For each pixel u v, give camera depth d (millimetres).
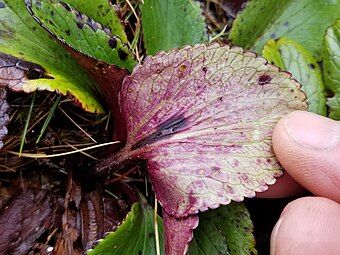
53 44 56
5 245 61
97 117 63
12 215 62
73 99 53
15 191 63
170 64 52
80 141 64
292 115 51
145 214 61
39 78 54
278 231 52
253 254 55
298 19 69
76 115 63
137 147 56
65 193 64
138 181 65
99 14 58
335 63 63
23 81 51
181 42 65
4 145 61
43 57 55
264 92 51
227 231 56
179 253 51
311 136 50
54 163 64
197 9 65
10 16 54
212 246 57
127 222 55
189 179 52
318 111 63
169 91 53
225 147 52
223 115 52
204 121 52
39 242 62
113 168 61
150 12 63
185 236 51
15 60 52
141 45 70
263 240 66
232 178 51
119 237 54
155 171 54
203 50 51
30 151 63
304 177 53
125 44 56
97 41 55
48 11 51
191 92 53
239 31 68
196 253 57
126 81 54
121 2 71
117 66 53
